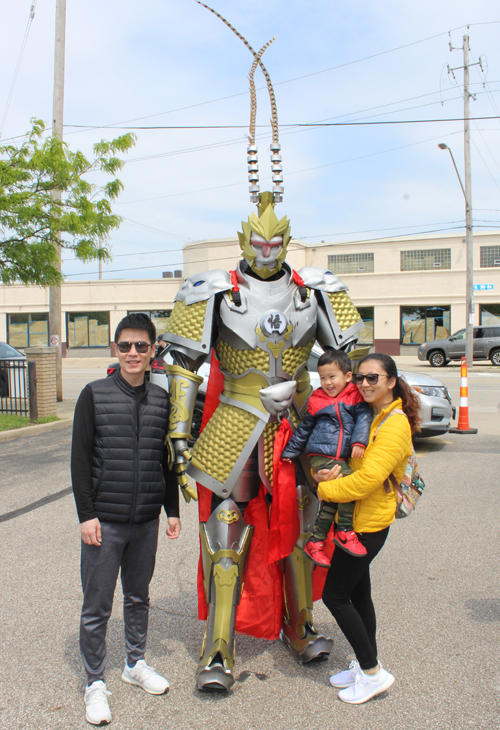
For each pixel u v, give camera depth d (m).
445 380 17.42
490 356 23.28
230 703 2.55
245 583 2.91
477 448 7.82
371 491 2.41
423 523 4.90
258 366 2.77
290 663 2.90
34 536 4.63
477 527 4.78
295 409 2.93
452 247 28.11
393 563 4.09
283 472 2.73
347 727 2.37
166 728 2.38
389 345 29.09
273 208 2.84
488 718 2.41
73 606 3.46
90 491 2.48
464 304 28.00
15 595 3.60
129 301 31.86
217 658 2.63
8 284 10.05
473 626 3.19
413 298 28.69
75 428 2.50
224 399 2.86
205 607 2.94
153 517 2.61
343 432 2.57
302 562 2.91
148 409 2.58
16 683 2.71
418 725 2.37
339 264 29.70
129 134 10.44
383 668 2.80
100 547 2.48
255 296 2.80
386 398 2.59
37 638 3.11
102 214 10.34
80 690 2.66
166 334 2.84
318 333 3.06
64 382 18.66
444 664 2.83
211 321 2.78
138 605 2.68
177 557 4.24
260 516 2.92
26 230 9.52
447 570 3.95
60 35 12.48
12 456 7.62
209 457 2.79
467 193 21.05
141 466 2.54
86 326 32.50
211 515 2.81
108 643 3.10
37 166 9.34
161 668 2.85
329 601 2.54
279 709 2.51
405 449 2.45
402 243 28.77
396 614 3.34
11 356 13.20
